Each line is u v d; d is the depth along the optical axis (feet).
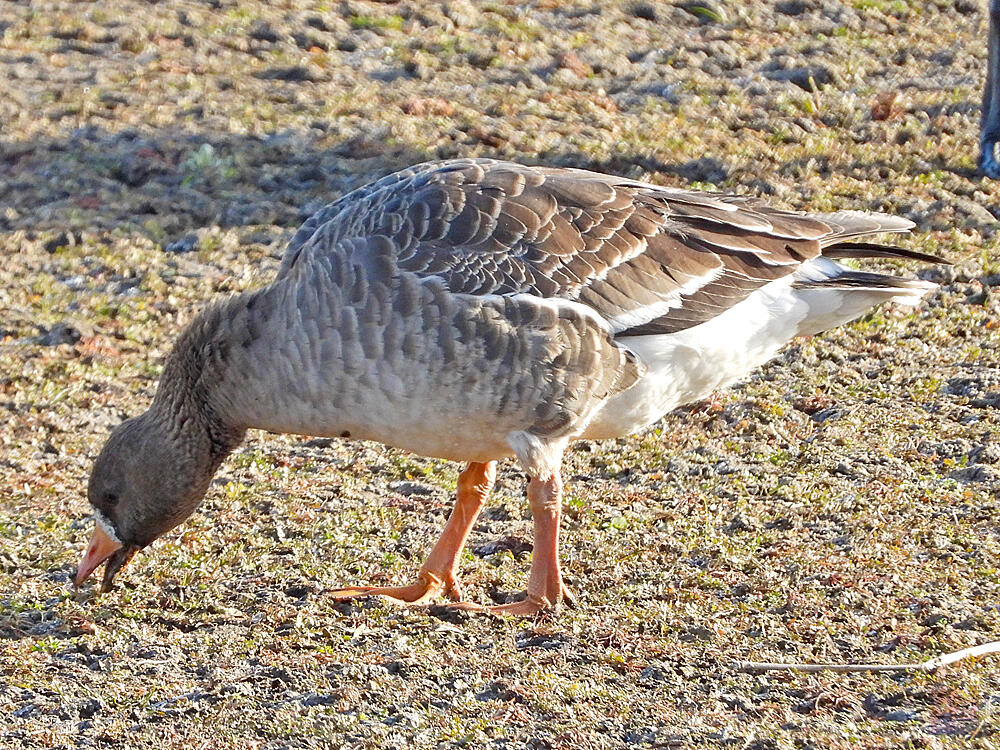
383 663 32.65
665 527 40.01
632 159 68.49
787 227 38.37
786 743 27.12
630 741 27.99
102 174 67.92
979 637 31.35
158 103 74.74
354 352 33.86
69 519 42.96
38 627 36.22
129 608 36.99
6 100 74.49
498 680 31.12
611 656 32.04
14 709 31.63
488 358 33.94
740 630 33.06
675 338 36.45
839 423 46.06
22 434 48.85
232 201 65.62
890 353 51.37
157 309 57.06
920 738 26.81
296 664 32.81
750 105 75.56
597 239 35.96
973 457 42.39
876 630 32.30
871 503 39.73
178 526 41.55
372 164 68.33
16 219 64.34
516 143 70.18
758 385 49.73
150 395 51.31
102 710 31.50
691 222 37.50
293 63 80.07
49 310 57.16
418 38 83.87
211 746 29.22
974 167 67.87
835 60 82.28
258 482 45.06
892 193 65.00
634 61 82.28
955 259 58.23
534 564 35.70
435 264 34.01
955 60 82.43
